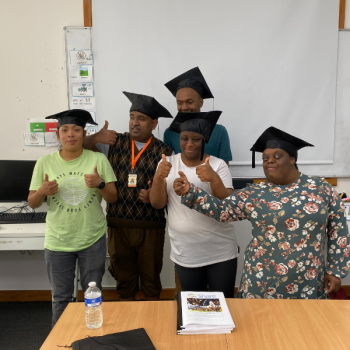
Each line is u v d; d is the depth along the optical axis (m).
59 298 1.71
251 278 1.36
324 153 2.48
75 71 2.37
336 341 0.98
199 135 1.55
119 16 2.31
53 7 2.34
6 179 2.30
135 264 2.03
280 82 2.39
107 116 2.42
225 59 2.37
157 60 2.36
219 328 1.02
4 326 2.23
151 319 1.10
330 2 2.32
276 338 0.99
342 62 2.40
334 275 1.34
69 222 1.66
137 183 1.86
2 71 2.39
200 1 2.30
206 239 1.59
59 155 1.73
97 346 0.93
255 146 1.48
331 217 1.36
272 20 2.33
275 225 1.31
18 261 2.59
